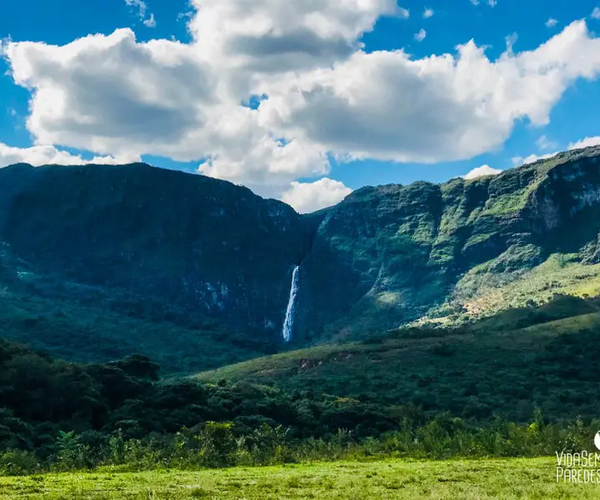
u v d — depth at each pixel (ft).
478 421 531.09
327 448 337.11
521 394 625.82
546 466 219.20
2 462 259.80
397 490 141.49
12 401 440.45
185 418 467.52
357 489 143.23
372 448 343.67
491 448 314.96
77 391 460.96
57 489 143.84
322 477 180.55
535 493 129.39
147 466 251.60
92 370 508.12
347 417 507.71
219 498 129.59
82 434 388.57
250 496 132.46
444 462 264.31
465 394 636.89
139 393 506.48
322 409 528.22
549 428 328.29
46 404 449.89
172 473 210.38
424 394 629.51
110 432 422.41
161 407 490.08
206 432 295.07
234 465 266.77
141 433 410.72
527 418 534.37
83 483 159.43
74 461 271.49
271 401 517.14
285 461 294.46
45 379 461.37
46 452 344.90
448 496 126.00
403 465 242.17
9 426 382.42
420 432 366.43
